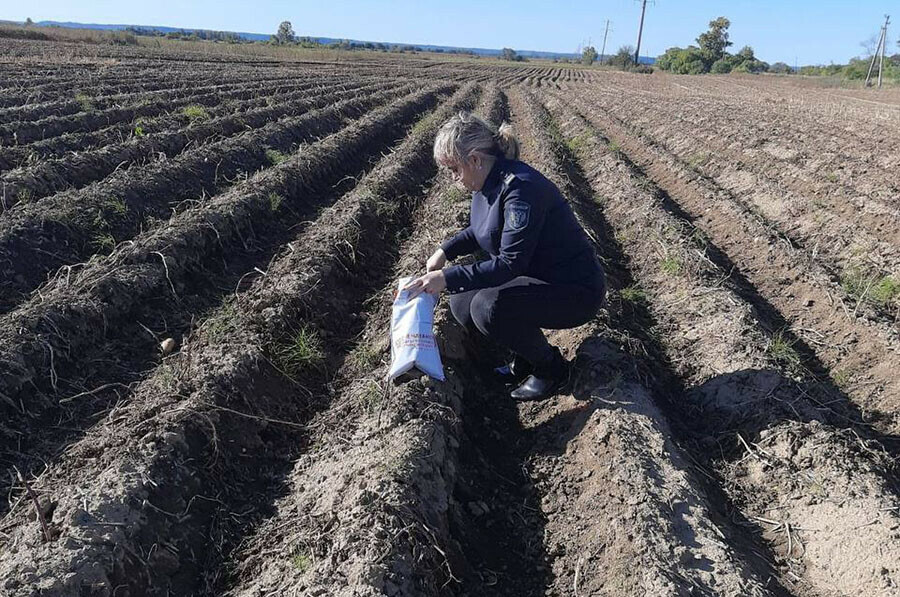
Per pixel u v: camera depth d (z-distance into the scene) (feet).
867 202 29.17
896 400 15.53
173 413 12.91
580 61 433.48
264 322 16.84
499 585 11.09
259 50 171.63
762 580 10.67
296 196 29.53
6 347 14.49
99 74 66.69
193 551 11.03
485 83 123.13
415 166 36.45
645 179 35.73
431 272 13.58
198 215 22.53
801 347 18.70
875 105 92.53
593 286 13.66
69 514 10.48
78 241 21.40
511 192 12.39
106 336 16.76
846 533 11.36
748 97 99.66
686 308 19.95
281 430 14.17
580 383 15.26
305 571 10.20
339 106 54.08
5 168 27.40
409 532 10.51
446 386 14.55
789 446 13.47
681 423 14.96
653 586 10.14
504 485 13.37
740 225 27.58
